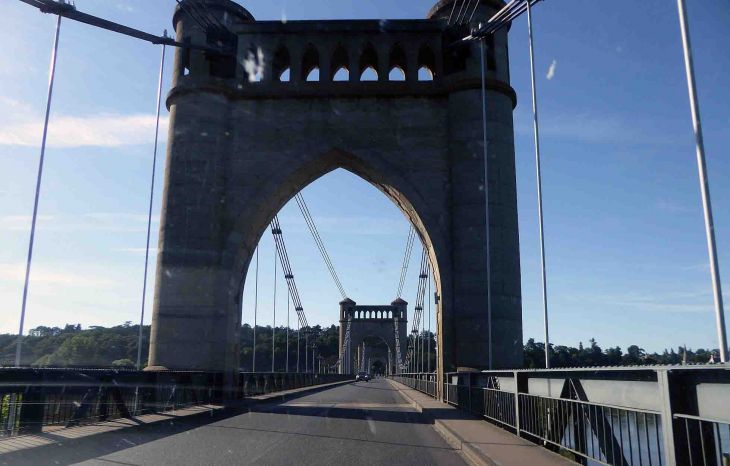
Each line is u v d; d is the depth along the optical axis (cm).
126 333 7500
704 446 535
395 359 12025
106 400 1355
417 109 2734
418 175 2664
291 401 2750
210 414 1773
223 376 2464
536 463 819
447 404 2305
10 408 1057
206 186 2608
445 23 2789
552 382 986
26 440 991
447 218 2614
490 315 2361
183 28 2788
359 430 1430
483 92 2578
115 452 993
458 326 2477
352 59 2784
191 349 2448
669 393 566
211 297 2533
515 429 1228
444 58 2797
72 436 1050
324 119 2738
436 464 928
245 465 890
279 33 2806
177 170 2623
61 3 2227
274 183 2686
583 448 811
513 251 2570
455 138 2652
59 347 7250
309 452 1037
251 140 2728
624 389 722
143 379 1548
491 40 2786
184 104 2688
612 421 708
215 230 2602
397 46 2827
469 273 2506
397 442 1203
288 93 2741
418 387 4059
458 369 2398
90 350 7262
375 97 2755
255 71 2798
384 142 2703
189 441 1155
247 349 8456
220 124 2702
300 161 2700
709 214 884
